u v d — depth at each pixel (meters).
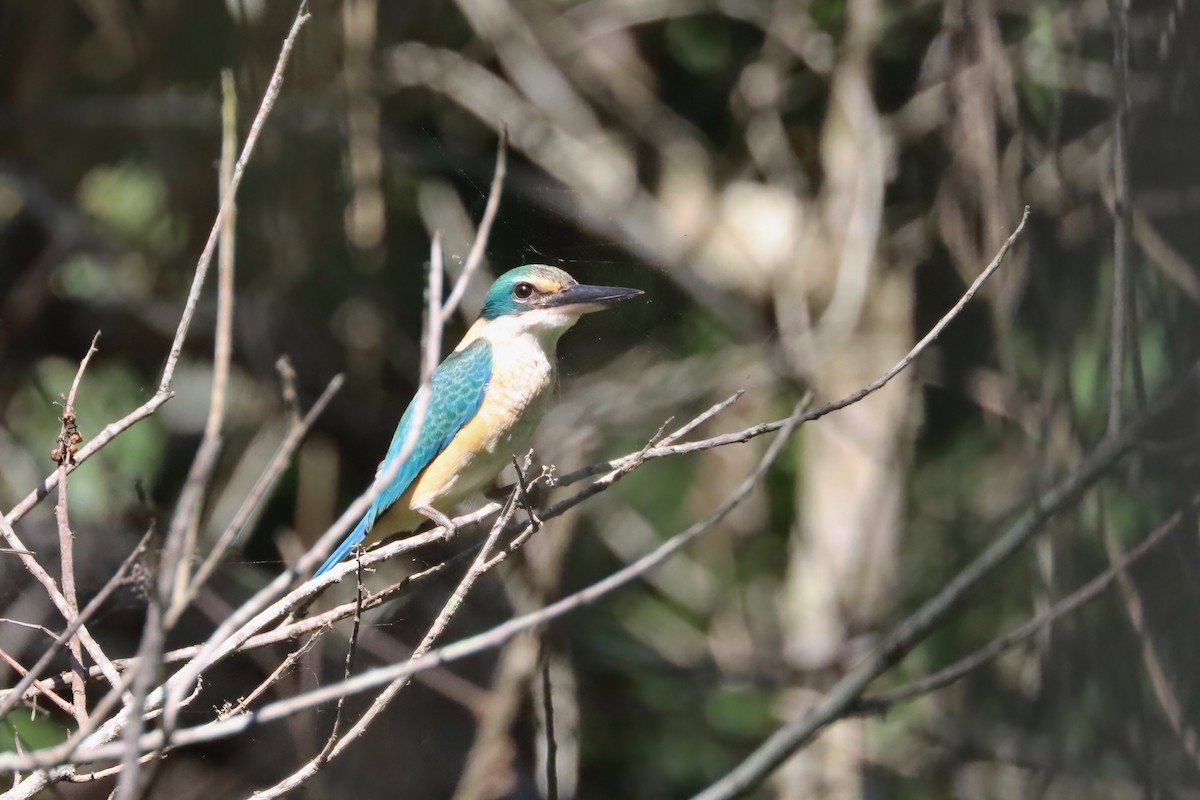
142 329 12.98
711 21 14.38
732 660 13.19
